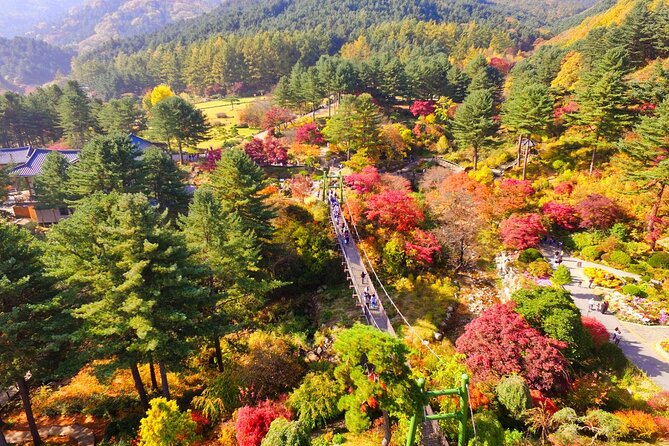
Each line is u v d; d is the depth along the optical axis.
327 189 49.25
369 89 92.94
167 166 46.19
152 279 22.88
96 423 24.56
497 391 20.09
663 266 33.59
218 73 127.88
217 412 22.50
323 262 36.88
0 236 21.80
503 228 38.81
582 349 23.48
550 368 21.28
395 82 85.56
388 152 64.19
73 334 21.47
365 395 17.69
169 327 23.52
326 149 68.50
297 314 34.78
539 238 38.50
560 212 40.03
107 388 27.08
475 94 57.12
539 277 34.59
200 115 70.38
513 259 37.78
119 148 43.62
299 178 52.53
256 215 34.97
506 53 152.25
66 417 25.12
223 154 35.94
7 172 56.12
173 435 18.48
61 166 49.88
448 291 34.31
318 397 21.34
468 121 55.34
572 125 55.56
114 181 42.78
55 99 93.06
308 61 135.00
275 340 27.89
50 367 23.05
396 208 38.31
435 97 91.19
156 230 22.52
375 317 28.94
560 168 50.66
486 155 62.69
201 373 28.06
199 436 20.75
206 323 25.11
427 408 19.50
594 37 81.44
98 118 85.06
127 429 23.05
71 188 45.47
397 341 17.20
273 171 61.94
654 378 24.00
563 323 23.48
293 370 24.62
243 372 23.75
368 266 36.47
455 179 48.00
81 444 22.83
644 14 68.69
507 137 64.25
